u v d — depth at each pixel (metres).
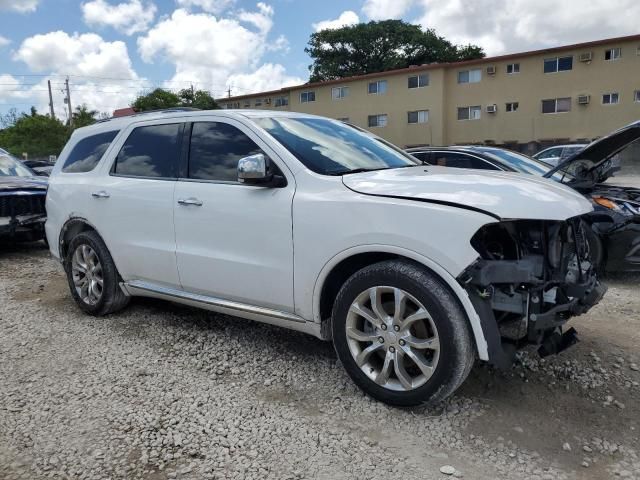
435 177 3.16
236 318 4.68
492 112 33.75
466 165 7.79
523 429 2.84
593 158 5.64
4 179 7.98
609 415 2.97
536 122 32.50
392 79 36.41
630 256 5.34
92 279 4.72
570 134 31.59
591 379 3.39
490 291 2.75
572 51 30.91
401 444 2.72
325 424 2.92
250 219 3.47
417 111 35.78
